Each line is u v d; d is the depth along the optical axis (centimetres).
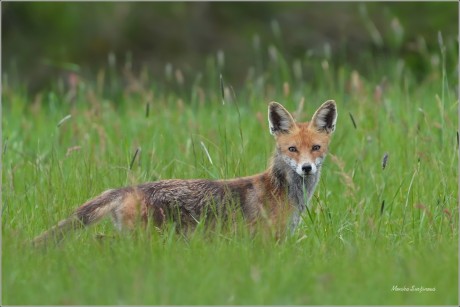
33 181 1550
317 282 1047
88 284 1062
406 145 1683
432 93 2233
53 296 1030
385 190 1533
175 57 3725
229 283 1057
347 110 1939
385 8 3469
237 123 1880
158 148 1691
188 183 1330
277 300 1019
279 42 3631
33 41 3684
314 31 3819
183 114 1948
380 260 1164
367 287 1055
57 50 3659
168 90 3591
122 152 1661
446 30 3697
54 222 1343
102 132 1688
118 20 3788
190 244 1242
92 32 3753
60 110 2161
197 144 1730
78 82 2394
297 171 1327
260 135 1772
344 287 1052
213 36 3809
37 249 1219
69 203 1413
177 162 1609
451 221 1366
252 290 1030
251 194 1341
